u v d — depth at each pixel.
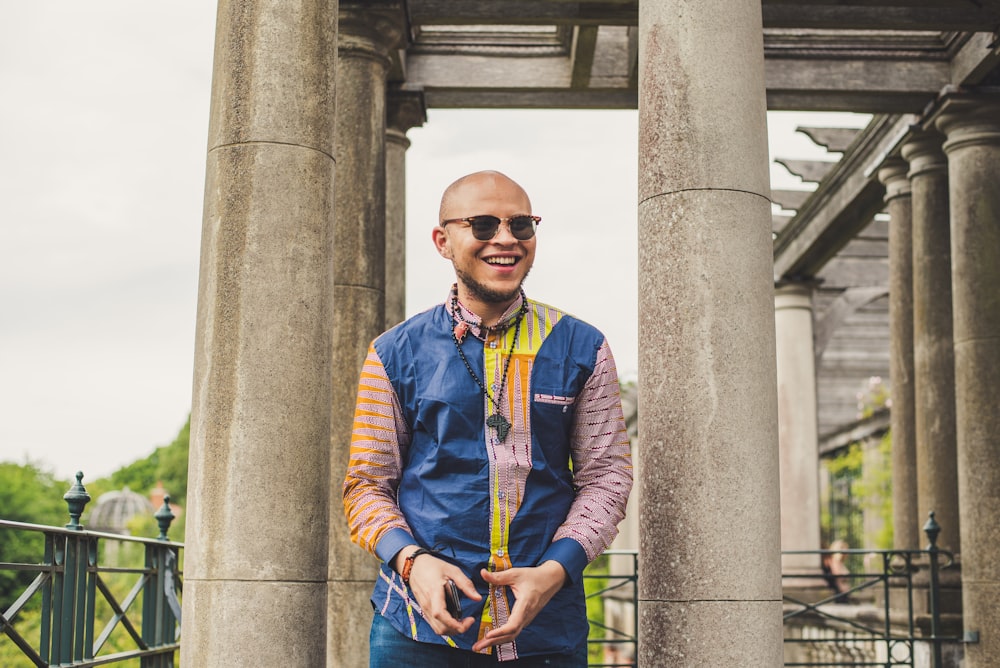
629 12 7.03
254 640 3.44
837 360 19.70
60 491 43.75
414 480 2.47
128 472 71.81
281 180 3.74
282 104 3.79
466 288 2.53
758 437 3.42
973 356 7.56
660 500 3.38
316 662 3.54
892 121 9.11
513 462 2.43
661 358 3.48
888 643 7.97
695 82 3.62
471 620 2.22
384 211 6.19
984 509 7.30
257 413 3.57
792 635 12.08
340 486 5.73
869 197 10.29
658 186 3.60
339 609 5.61
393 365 2.53
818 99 8.31
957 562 8.30
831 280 14.03
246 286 3.66
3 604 32.91
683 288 3.49
